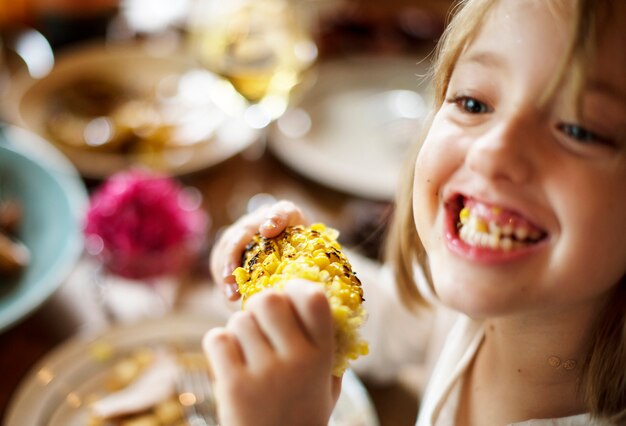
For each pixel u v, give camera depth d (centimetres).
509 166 39
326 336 37
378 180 85
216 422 64
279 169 89
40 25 101
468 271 42
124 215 70
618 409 47
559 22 39
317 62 101
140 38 105
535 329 49
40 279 70
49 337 71
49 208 76
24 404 62
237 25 93
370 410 62
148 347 68
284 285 38
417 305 60
